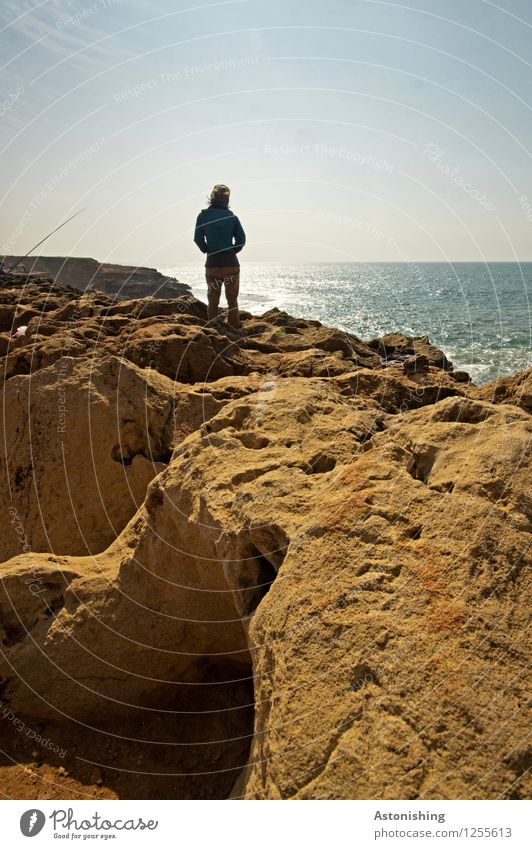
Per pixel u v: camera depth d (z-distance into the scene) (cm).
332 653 202
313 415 375
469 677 185
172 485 325
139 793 301
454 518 239
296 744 186
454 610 204
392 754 172
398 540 236
